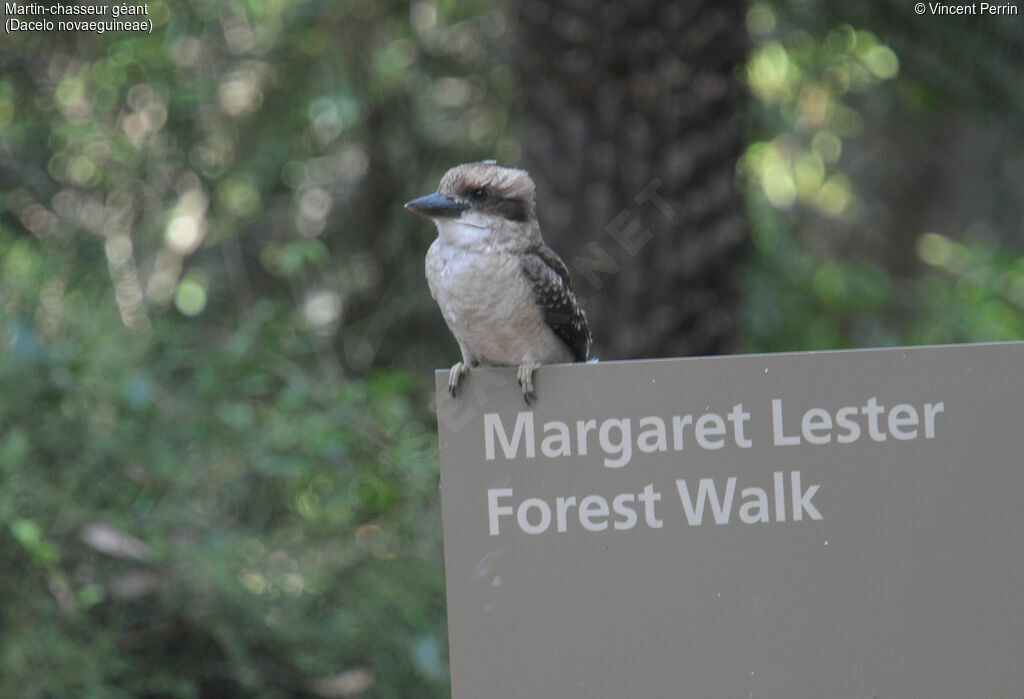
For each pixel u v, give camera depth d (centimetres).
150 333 1177
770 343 1373
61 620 1007
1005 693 480
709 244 906
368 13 1351
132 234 1347
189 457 1105
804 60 1396
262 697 1088
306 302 1445
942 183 1986
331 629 1080
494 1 1388
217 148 1377
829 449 485
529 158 921
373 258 1450
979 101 1262
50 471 1052
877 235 2108
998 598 482
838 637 482
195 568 1054
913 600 482
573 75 890
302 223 1457
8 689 975
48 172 1267
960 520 484
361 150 1449
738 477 485
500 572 484
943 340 1478
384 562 1092
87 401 1050
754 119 1365
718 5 900
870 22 1248
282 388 1165
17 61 1276
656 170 894
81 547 1060
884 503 484
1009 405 485
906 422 485
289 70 1362
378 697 1084
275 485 1139
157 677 1058
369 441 1066
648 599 484
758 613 483
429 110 1434
